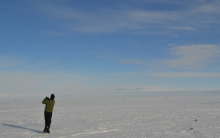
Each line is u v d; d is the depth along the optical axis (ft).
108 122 44.24
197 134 31.04
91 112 66.33
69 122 45.06
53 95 33.71
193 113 59.47
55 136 30.35
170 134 31.30
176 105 97.81
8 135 30.94
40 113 66.69
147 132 33.01
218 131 33.04
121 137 29.66
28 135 30.96
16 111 75.51
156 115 55.77
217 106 86.69
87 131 34.35
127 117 52.21
